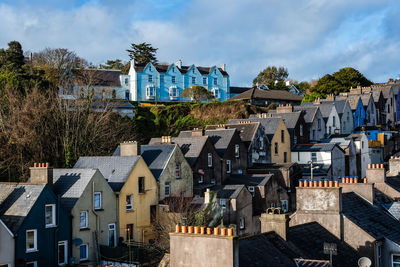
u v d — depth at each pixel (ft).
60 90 254.27
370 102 322.14
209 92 340.39
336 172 222.28
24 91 226.58
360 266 79.10
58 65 293.43
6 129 191.11
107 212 133.18
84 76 271.28
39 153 187.52
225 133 198.70
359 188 110.22
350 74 381.40
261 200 174.91
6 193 119.96
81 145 199.82
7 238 107.24
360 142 248.32
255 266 69.92
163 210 147.84
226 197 157.07
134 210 142.20
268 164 206.18
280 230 82.58
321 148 222.89
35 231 113.19
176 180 159.94
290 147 232.32
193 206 146.72
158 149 164.86
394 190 120.16
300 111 249.55
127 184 140.36
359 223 92.73
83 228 125.49
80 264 119.65
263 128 217.36
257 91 338.95
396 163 152.15
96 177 130.62
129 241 130.21
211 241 64.28
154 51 430.61
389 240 92.43
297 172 199.52
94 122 213.25
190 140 183.93
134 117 267.59
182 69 359.25
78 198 124.36
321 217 93.09
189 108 293.43
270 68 489.67
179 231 68.23
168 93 346.74
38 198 114.32
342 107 289.12
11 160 181.16
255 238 78.54
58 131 195.11
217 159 185.16
